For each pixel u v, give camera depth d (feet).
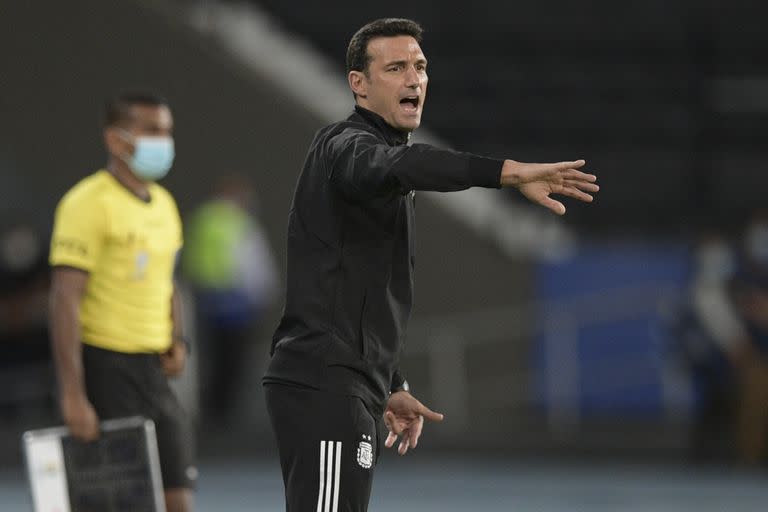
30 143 189.37
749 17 232.12
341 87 203.41
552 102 217.15
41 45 190.90
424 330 188.55
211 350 164.66
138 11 190.49
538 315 186.39
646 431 175.83
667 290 183.01
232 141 189.78
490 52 223.10
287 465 53.62
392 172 47.93
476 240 189.26
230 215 162.30
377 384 54.19
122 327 73.36
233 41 196.03
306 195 53.78
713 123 217.15
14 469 157.48
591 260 185.98
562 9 228.63
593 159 211.82
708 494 143.23
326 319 53.16
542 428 180.55
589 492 144.46
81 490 65.51
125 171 74.74
